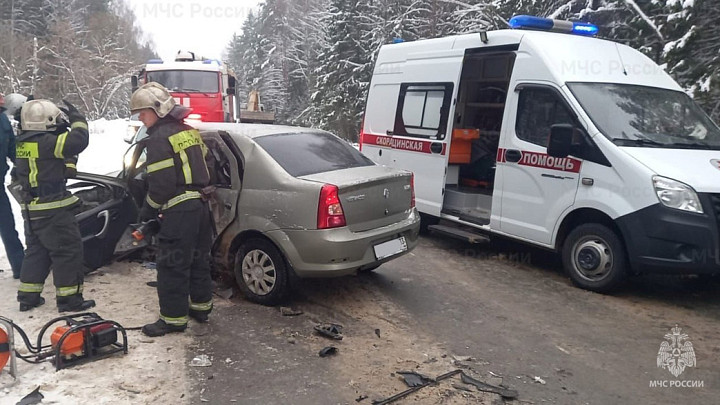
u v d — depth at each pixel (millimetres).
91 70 31844
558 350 4305
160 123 4191
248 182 4965
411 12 23672
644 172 5121
